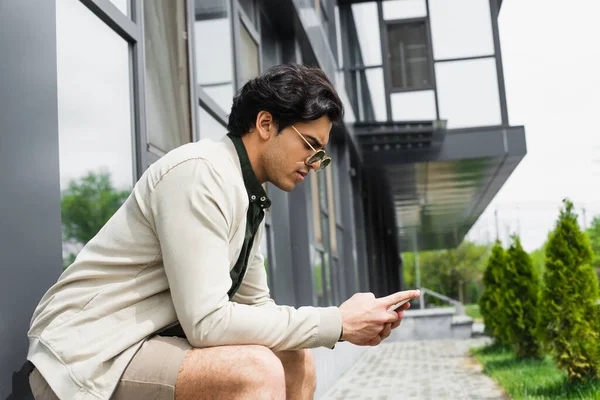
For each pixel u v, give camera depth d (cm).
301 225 728
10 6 182
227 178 163
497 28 1274
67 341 150
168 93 349
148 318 157
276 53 769
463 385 605
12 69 180
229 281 158
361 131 1203
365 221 1558
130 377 151
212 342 152
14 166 178
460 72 1272
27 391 176
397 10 1326
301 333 161
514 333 800
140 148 301
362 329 168
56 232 197
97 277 158
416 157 1238
